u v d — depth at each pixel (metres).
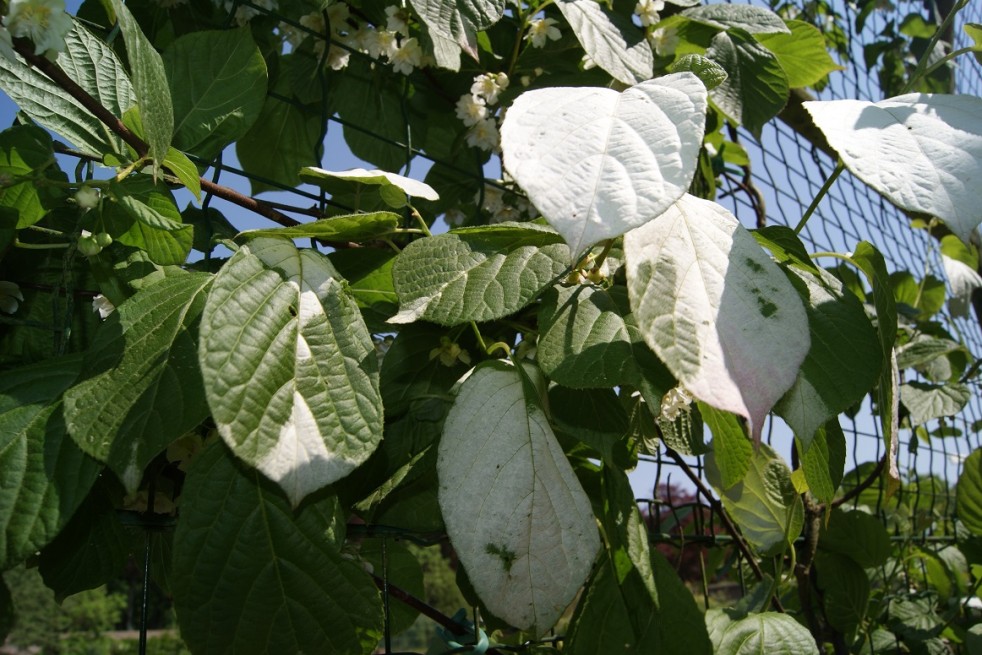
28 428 0.41
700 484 0.74
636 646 0.51
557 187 0.37
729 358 0.39
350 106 0.80
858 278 0.82
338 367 0.42
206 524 0.44
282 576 0.44
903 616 0.91
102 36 0.61
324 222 0.48
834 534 0.82
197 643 0.43
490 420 0.45
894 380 0.54
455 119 0.81
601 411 0.51
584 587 0.54
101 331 0.43
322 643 0.44
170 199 0.51
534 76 0.76
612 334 0.47
